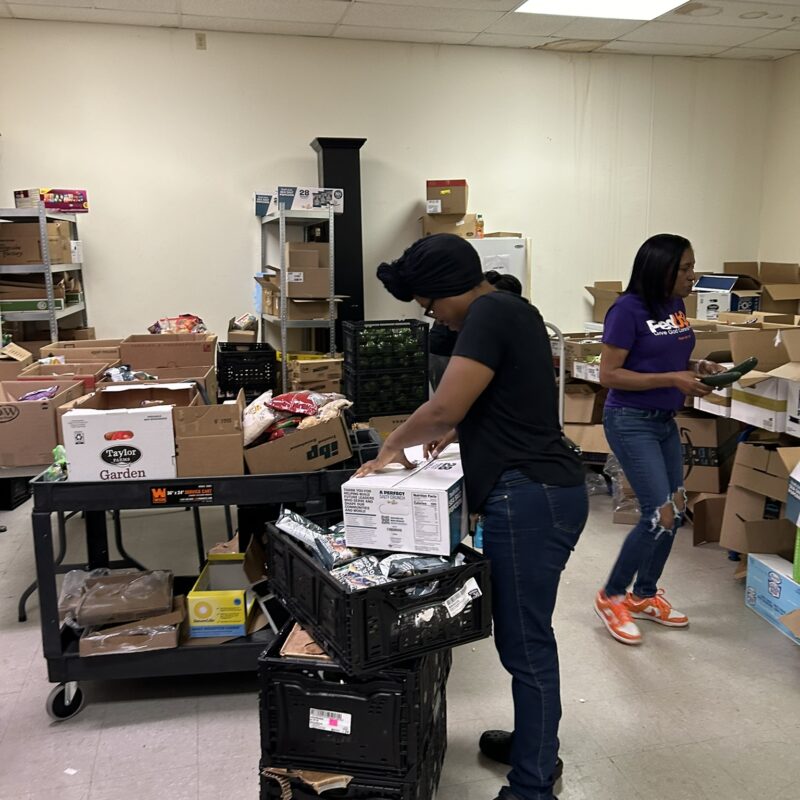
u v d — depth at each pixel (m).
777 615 2.68
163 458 2.07
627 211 5.85
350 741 1.60
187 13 4.58
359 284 5.12
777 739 2.06
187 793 1.87
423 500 1.55
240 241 5.23
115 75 4.85
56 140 4.84
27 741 2.08
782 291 5.18
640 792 1.86
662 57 5.69
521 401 1.57
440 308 1.61
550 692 1.65
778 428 2.81
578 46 5.37
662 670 2.42
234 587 2.40
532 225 5.68
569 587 3.05
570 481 1.60
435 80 5.32
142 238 5.07
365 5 4.46
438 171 5.44
